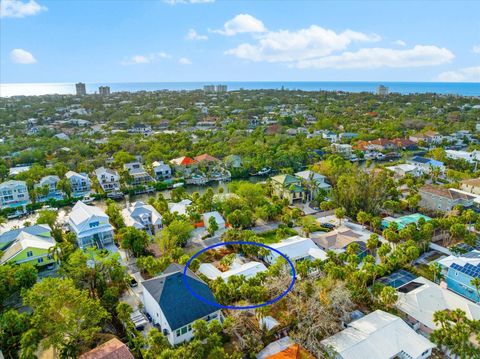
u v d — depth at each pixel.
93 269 46.19
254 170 116.00
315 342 36.81
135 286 51.38
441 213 74.50
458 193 77.50
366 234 67.62
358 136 157.00
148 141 147.12
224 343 39.66
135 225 66.50
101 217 62.12
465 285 47.53
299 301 42.50
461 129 170.25
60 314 36.38
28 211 84.75
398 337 37.41
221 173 114.00
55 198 91.19
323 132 169.50
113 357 33.88
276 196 83.12
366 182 76.81
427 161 113.31
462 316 37.56
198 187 105.88
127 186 100.25
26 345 34.91
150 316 44.31
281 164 118.94
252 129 183.38
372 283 49.44
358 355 34.78
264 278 47.22
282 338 40.41
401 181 96.25
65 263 50.06
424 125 181.88
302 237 62.34
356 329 38.78
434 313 38.66
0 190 86.25
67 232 67.69
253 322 42.19
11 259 51.94
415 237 58.91
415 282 47.94
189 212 72.31
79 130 187.25
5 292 44.56
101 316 38.25
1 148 131.38
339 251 58.50
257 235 67.69
